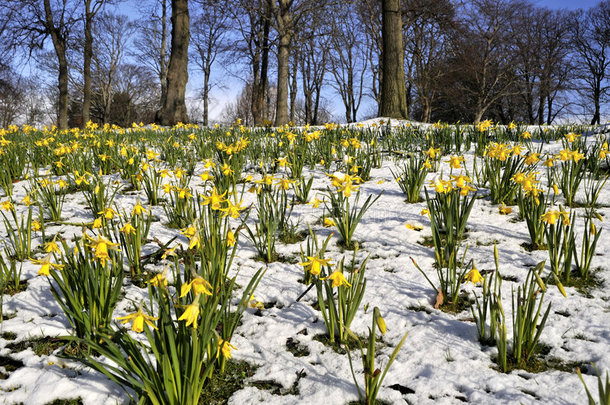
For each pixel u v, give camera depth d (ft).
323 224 11.91
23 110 165.07
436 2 67.92
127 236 8.68
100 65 134.10
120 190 16.07
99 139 24.94
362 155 17.87
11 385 5.64
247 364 6.18
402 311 7.46
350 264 9.47
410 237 10.77
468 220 11.69
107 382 5.65
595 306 7.23
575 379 5.46
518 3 96.89
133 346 4.89
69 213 13.29
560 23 105.19
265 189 11.35
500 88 111.96
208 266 6.68
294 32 67.92
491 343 6.41
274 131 32.73
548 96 112.06
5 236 11.14
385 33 46.80
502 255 9.43
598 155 14.55
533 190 9.68
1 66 74.69
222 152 17.72
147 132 33.42
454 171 16.93
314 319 7.31
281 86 60.03
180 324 4.88
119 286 6.53
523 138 21.83
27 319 7.26
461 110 122.62
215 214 8.77
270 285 8.55
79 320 6.19
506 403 5.06
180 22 55.98
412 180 13.57
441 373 5.79
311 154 20.34
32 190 12.84
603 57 104.88
